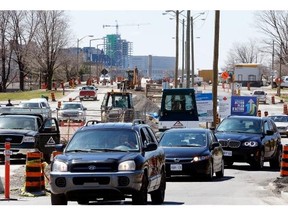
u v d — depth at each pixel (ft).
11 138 196.24
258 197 127.24
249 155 189.57
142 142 107.04
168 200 120.67
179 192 135.85
